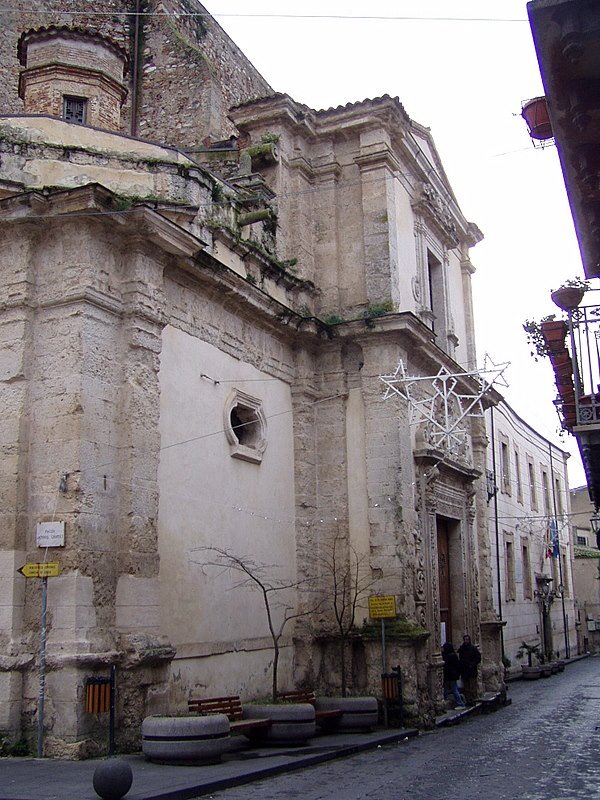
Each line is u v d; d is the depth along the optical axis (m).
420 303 20.38
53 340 12.45
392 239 18.77
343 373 18.45
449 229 23.27
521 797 8.70
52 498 11.92
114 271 13.05
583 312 10.80
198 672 13.89
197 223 15.26
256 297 16.42
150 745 10.73
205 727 10.79
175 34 23.48
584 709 19.34
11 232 12.83
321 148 19.69
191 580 14.00
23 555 11.88
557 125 6.12
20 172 13.49
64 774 9.70
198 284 15.07
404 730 15.48
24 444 12.19
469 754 12.42
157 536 12.94
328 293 18.94
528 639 33.66
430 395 20.00
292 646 16.86
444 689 19.55
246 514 15.88
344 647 17.05
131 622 12.11
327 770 11.04
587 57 5.41
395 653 16.53
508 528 32.03
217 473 15.13
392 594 16.94
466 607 21.00
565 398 11.55
